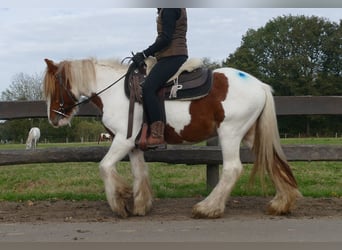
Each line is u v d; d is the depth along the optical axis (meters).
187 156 6.95
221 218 5.62
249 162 7.06
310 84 56.72
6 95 22.86
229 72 5.76
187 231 4.98
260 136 5.75
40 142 31.14
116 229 5.12
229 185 5.61
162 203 6.61
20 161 6.85
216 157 6.93
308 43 58.09
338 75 58.34
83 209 6.29
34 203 6.71
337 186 7.89
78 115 6.95
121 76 5.81
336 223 5.32
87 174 9.66
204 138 5.75
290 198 5.73
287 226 5.17
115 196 5.63
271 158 5.70
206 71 5.68
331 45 57.56
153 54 5.56
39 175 9.65
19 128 36.19
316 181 8.35
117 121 5.64
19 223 5.48
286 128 39.47
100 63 5.93
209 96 5.59
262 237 4.73
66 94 5.92
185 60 5.65
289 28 58.81
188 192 7.21
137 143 5.63
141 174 5.93
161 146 5.68
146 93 5.50
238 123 5.61
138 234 4.88
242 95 5.59
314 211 6.01
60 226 5.29
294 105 7.06
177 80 5.60
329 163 10.63
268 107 5.74
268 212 5.82
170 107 5.62
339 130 38.50
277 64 57.56
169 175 9.26
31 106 6.99
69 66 5.90
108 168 5.63
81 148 6.89
